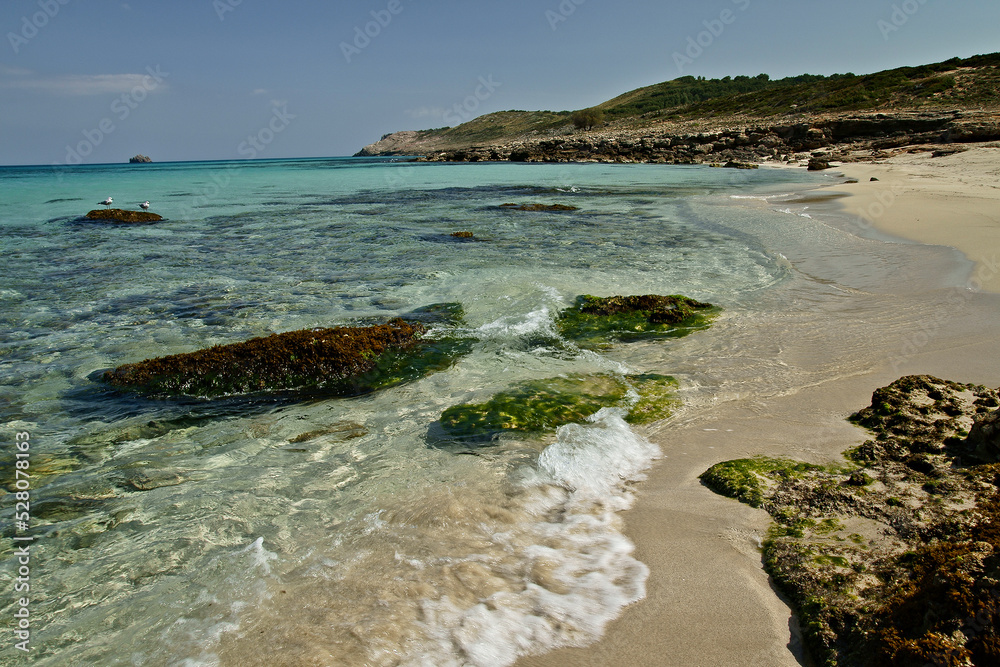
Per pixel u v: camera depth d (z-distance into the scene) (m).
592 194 25.95
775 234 13.61
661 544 3.28
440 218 18.53
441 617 2.74
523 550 3.26
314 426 5.01
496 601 2.84
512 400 5.25
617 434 4.64
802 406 5.02
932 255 10.16
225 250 13.12
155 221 18.48
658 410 5.12
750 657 2.46
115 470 4.30
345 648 2.56
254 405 5.46
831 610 2.57
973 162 28.67
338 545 3.36
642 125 86.00
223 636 2.69
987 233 11.40
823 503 3.40
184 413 5.30
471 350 6.76
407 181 39.25
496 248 12.91
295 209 21.81
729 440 4.50
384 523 3.56
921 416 4.25
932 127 43.78
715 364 6.17
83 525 3.63
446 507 3.69
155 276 10.52
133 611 2.89
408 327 7.06
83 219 18.52
